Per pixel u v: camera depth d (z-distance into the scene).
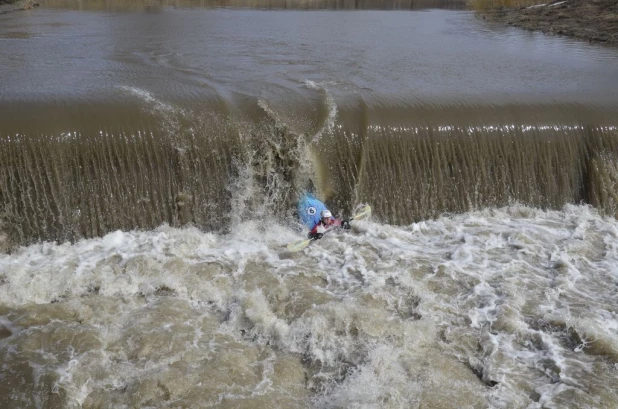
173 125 9.24
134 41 17.88
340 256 8.74
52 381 6.23
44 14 24.92
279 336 7.07
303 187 9.61
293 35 20.39
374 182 9.84
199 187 9.34
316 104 10.35
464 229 9.59
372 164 9.78
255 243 9.10
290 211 9.68
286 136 9.54
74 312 7.36
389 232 9.43
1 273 8.15
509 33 21.33
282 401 6.19
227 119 9.54
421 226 9.73
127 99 9.81
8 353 6.62
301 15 27.62
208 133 9.33
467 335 7.12
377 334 7.03
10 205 8.77
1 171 8.62
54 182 8.80
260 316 7.30
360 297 7.71
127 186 9.09
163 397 6.13
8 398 6.07
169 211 9.31
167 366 6.52
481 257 8.76
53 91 10.38
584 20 22.28
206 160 9.32
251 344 7.03
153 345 6.80
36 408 5.97
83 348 6.72
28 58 14.56
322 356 6.79
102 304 7.52
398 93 11.32
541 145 10.12
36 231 8.93
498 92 11.59
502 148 10.04
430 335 7.08
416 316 7.45
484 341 7.00
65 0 30.45
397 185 9.89
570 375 6.46
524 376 6.50
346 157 9.74
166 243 8.90
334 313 7.27
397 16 27.83
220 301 7.75
